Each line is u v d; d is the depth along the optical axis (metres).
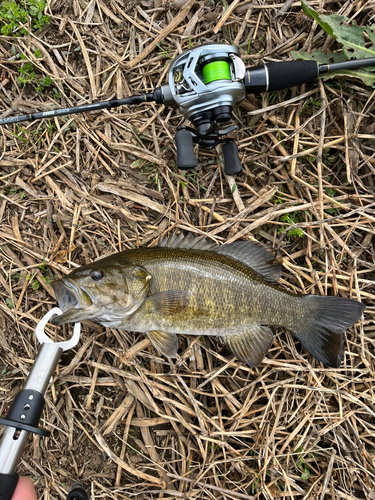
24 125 0.46
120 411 0.44
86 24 0.46
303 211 0.45
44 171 0.46
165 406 0.44
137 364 0.43
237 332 0.40
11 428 0.31
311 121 0.45
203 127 0.39
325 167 0.45
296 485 0.43
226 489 0.43
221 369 0.43
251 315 0.40
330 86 0.45
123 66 0.46
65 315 0.35
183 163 0.39
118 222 0.45
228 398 0.44
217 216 0.45
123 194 0.45
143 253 0.39
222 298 0.39
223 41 0.46
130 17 0.46
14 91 0.46
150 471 0.44
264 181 0.46
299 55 0.44
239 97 0.39
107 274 0.37
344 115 0.44
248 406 0.43
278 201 0.45
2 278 0.45
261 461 0.43
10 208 0.46
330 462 0.43
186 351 0.43
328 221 0.44
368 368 0.44
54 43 0.46
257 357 0.41
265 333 0.41
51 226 0.45
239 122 0.45
